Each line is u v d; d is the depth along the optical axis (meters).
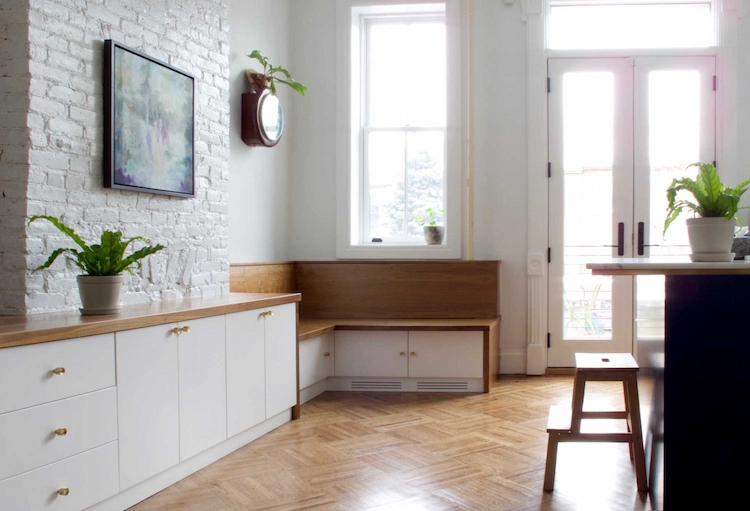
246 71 4.66
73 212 2.89
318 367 4.58
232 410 3.28
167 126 3.48
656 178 5.34
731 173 5.26
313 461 3.14
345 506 2.57
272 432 3.68
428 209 5.59
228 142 4.13
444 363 4.73
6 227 2.66
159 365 2.73
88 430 2.34
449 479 2.87
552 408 3.08
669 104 5.34
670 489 2.32
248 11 4.74
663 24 5.45
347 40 5.50
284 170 5.47
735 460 2.29
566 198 5.40
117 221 3.15
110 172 3.04
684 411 2.32
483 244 5.45
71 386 2.27
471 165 5.40
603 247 5.37
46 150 2.74
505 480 2.85
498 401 4.40
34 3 2.68
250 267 4.56
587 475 2.91
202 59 3.87
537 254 5.37
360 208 5.68
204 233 3.87
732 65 5.26
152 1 3.41
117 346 2.49
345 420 3.93
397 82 5.66
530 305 5.37
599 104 5.38
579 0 5.42
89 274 2.75
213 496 2.70
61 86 2.82
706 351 2.31
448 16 5.42
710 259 2.45
